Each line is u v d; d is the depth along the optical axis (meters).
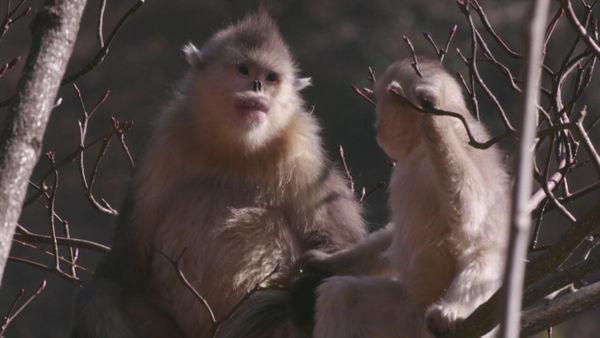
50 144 27.17
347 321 6.54
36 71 4.81
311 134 9.05
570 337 23.23
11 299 23.98
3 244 4.40
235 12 29.88
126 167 26.77
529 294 6.33
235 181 8.73
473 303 6.03
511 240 3.17
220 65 8.98
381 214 23.23
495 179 6.57
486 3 28.52
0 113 26.77
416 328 6.52
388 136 6.84
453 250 6.39
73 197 26.02
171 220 8.66
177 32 29.84
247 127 8.62
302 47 28.55
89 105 28.27
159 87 28.69
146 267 8.84
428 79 6.57
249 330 8.42
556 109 7.08
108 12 30.08
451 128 6.08
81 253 25.02
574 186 23.44
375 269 7.40
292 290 7.68
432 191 6.47
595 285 6.64
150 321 8.56
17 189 4.54
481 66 26.64
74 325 8.71
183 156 8.77
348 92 27.67
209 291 8.53
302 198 8.80
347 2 29.41
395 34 28.67
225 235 8.56
